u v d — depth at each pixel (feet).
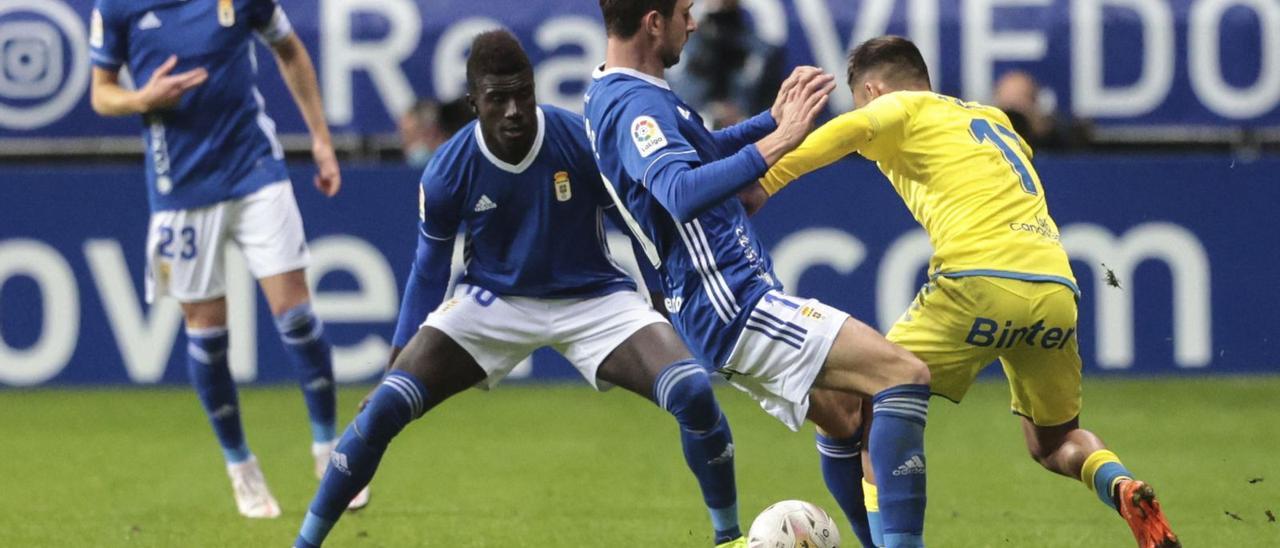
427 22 128.47
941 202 61.11
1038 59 129.70
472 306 63.87
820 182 128.47
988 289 59.47
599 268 64.69
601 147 59.47
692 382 60.75
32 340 128.77
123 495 88.94
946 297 60.18
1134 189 128.36
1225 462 98.84
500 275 64.13
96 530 77.82
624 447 105.50
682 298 60.29
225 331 81.61
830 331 58.23
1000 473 95.14
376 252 128.16
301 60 83.51
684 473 95.50
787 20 128.36
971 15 129.08
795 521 61.26
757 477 94.73
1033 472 95.40
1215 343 129.49
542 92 128.26
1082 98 130.41
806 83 55.67
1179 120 130.82
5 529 78.33
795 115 55.21
